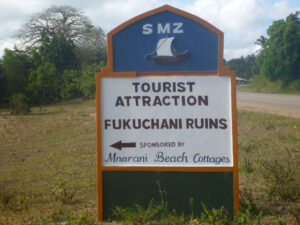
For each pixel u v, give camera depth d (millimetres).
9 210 4961
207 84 4355
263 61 56094
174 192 4352
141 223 4141
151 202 4352
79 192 5758
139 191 4398
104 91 4473
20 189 6059
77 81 38688
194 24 4387
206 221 4113
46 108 32812
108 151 4457
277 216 4324
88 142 11219
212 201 4301
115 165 4441
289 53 50906
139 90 4434
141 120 4430
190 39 4391
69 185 6160
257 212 4418
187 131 4375
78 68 49781
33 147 11102
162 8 4398
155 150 4406
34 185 6336
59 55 47750
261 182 5797
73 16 57312
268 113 16562
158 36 4422
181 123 4383
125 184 4418
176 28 4402
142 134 4426
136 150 4426
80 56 51094
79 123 17297
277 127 11945
